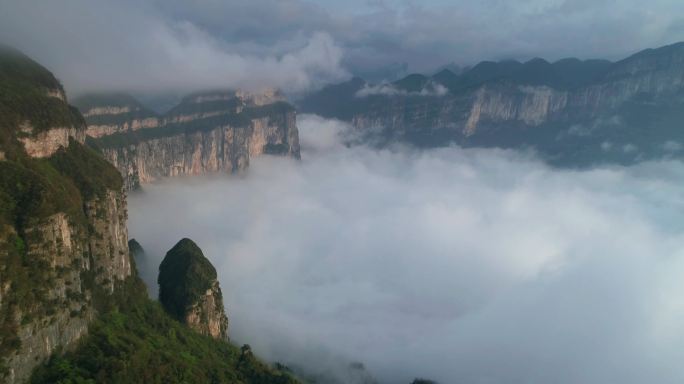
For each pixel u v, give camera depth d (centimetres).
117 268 12125
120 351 9331
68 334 8838
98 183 11781
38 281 8200
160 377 9506
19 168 9088
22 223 8231
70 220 9362
